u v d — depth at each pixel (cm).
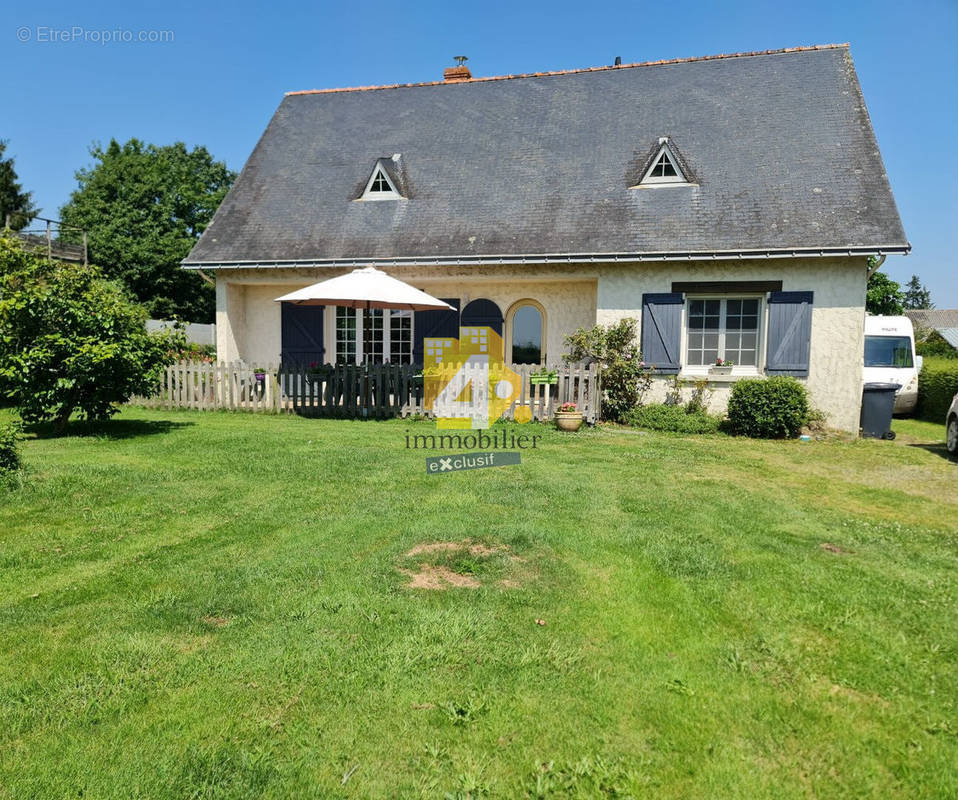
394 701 282
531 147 1559
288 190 1620
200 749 249
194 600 373
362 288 1112
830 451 988
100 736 255
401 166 1603
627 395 1241
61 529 499
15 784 229
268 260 1452
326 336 1603
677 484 699
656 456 873
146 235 3800
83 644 322
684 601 387
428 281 1445
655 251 1245
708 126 1459
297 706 277
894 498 676
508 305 1498
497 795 232
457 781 237
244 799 226
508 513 561
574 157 1498
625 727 270
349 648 322
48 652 314
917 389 1569
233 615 357
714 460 861
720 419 1195
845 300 1195
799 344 1220
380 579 407
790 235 1195
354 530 504
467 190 1502
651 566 442
